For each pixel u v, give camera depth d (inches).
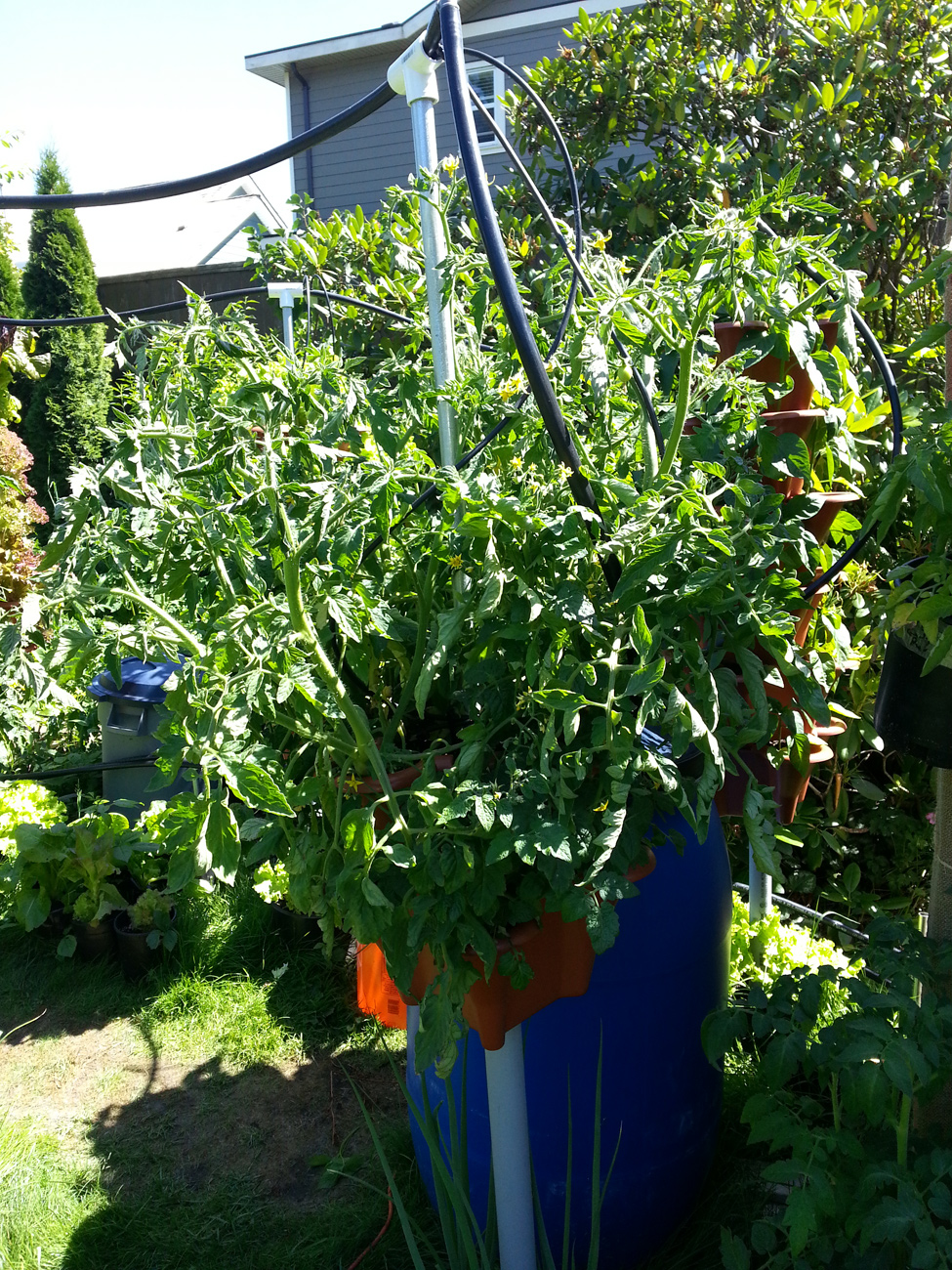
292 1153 92.7
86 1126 97.6
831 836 115.6
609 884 49.1
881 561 116.3
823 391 62.4
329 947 56.7
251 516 58.4
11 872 127.6
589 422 62.7
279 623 48.1
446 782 51.1
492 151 381.4
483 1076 69.5
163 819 46.4
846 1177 65.2
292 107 434.0
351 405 57.5
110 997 119.5
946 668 63.3
